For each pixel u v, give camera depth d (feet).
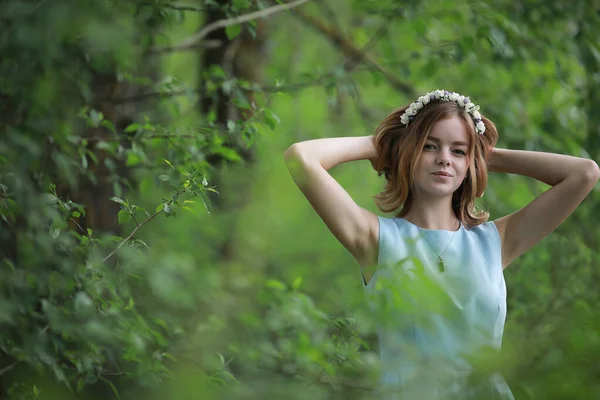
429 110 12.60
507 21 21.80
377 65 23.43
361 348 14.92
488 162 13.69
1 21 14.03
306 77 21.18
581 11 23.48
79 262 14.17
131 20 16.62
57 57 15.23
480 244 12.83
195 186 14.15
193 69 32.17
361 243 12.55
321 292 21.98
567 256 21.56
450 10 23.21
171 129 18.19
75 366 13.88
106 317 13.71
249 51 25.86
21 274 13.60
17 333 13.62
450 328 11.86
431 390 10.11
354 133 31.14
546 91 25.71
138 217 22.95
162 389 10.46
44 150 16.55
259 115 18.24
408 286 10.50
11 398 12.84
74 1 13.69
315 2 26.86
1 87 15.14
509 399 9.97
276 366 14.43
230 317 17.58
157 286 15.28
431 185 12.60
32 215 13.79
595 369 7.24
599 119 23.86
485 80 26.35
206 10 18.19
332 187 12.50
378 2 22.50
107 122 16.90
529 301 20.03
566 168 13.20
